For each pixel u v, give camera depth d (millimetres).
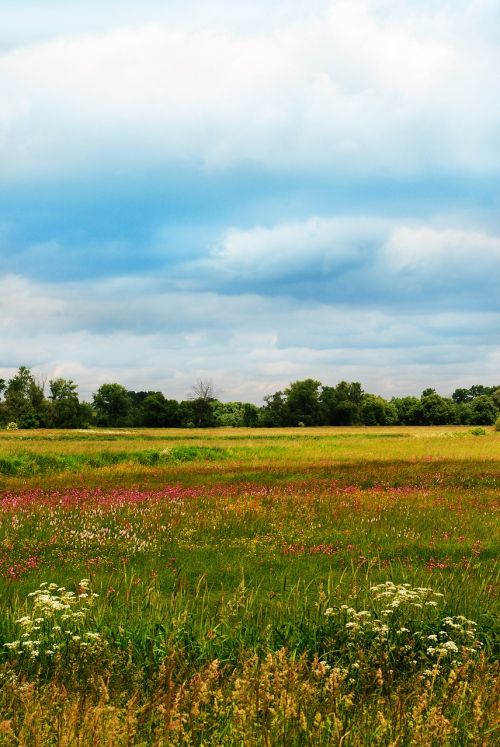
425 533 15633
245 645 6711
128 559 12805
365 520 17156
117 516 17438
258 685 4508
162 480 27469
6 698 4902
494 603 8805
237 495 21844
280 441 61438
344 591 9375
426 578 10898
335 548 14070
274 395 164500
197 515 17406
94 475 29922
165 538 14930
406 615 7512
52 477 29219
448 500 20797
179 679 5426
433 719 4156
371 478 27266
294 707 4188
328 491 22891
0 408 119812
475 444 54375
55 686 4949
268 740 3895
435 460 37031
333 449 48812
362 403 172375
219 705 4566
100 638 6641
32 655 6152
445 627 7332
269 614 8344
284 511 18219
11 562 12625
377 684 5426
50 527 15992
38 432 82000
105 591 10227
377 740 4109
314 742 4012
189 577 11516
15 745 3930
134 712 4109
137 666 6090
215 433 86562
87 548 13992
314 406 161875
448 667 6027
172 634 6461
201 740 4078
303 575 11539
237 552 13656
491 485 25172
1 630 7297
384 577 11227
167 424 147750
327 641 6727
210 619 8078
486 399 174500
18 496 21766
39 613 7832
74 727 3992
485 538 15109
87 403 132625
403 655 6387
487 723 4309
